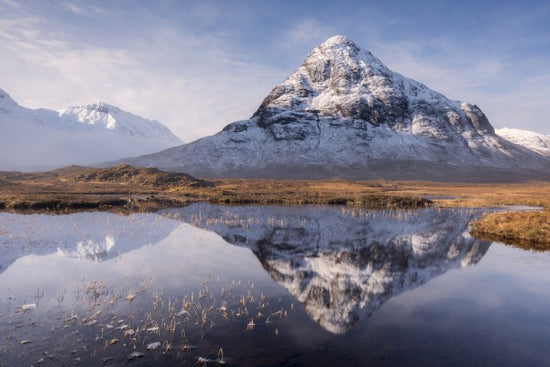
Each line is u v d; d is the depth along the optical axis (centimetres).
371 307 1598
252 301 1627
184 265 2236
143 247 2723
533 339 1295
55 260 2284
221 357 1113
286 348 1184
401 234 3584
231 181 14675
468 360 1134
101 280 1883
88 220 4097
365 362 1107
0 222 3856
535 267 2334
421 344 1241
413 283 1981
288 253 2677
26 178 13762
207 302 1596
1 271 2028
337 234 3547
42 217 4341
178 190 9881
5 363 1053
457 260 2516
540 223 3528
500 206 6800
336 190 11075
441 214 5409
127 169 13075
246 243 2994
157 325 1330
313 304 1617
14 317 1389
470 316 1507
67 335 1240
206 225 3897
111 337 1230
